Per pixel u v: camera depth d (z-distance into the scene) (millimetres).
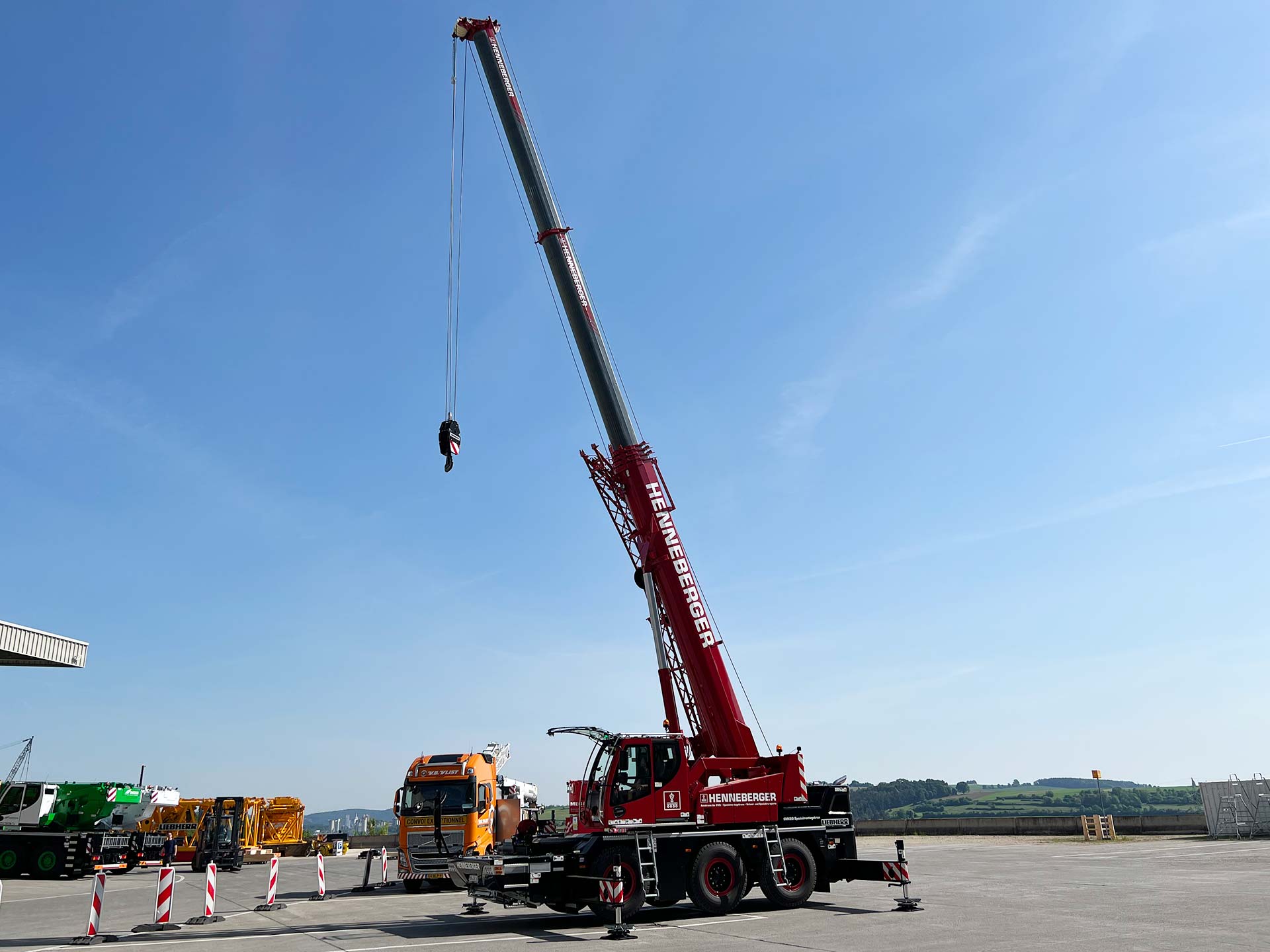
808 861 16734
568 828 16859
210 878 15688
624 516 18453
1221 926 12398
